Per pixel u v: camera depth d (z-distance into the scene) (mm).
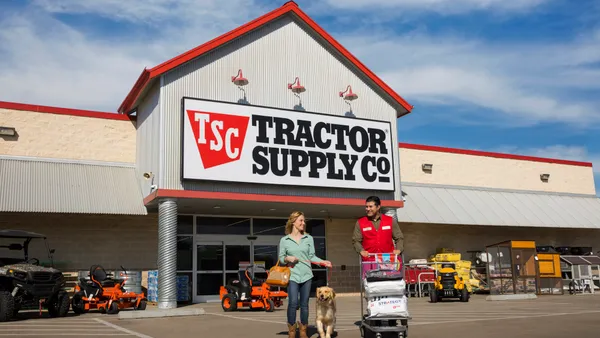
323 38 21750
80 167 20391
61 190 18984
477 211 27297
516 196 30094
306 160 20156
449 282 19828
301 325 9000
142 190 20109
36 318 14867
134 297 16875
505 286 22844
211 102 18828
